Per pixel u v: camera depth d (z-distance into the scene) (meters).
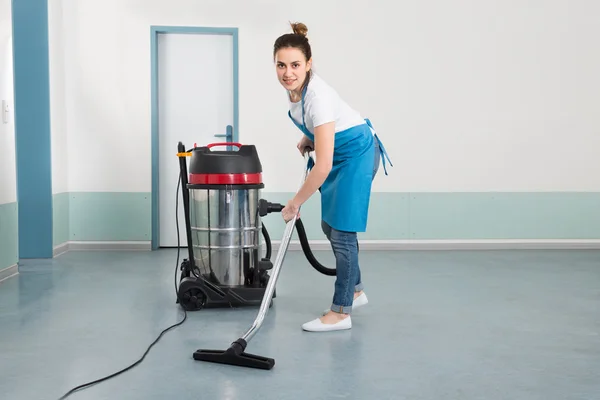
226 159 2.97
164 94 5.03
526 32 5.08
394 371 2.11
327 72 5.00
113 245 4.98
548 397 1.89
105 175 4.96
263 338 2.49
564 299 3.25
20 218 4.50
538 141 5.15
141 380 2.00
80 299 3.19
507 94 5.11
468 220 5.15
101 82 4.90
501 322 2.77
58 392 1.89
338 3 4.97
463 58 5.06
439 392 1.92
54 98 4.62
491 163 5.13
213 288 2.93
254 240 3.05
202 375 2.05
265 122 5.00
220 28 4.92
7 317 2.81
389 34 5.01
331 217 2.54
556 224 5.19
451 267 4.24
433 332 2.60
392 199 5.10
